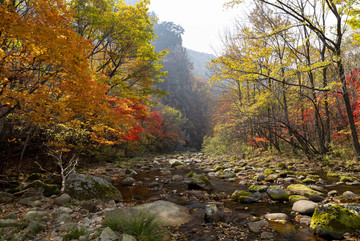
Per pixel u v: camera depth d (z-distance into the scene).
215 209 5.14
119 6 12.76
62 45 4.96
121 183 9.36
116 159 18.50
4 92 5.62
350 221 3.84
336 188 6.89
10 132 8.27
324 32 10.39
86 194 6.42
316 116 12.05
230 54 16.70
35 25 4.47
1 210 4.96
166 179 10.38
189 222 4.84
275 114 14.27
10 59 5.41
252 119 13.42
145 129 25.81
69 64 5.34
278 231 4.20
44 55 5.27
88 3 11.70
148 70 14.64
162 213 5.16
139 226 3.91
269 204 5.98
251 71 11.23
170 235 4.12
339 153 10.79
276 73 10.61
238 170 11.53
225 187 8.40
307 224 4.43
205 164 16.11
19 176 8.25
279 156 14.77
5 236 3.61
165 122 35.41
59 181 7.77
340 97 11.15
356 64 9.23
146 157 24.61
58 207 5.53
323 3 11.12
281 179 8.47
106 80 11.08
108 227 3.83
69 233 3.78
